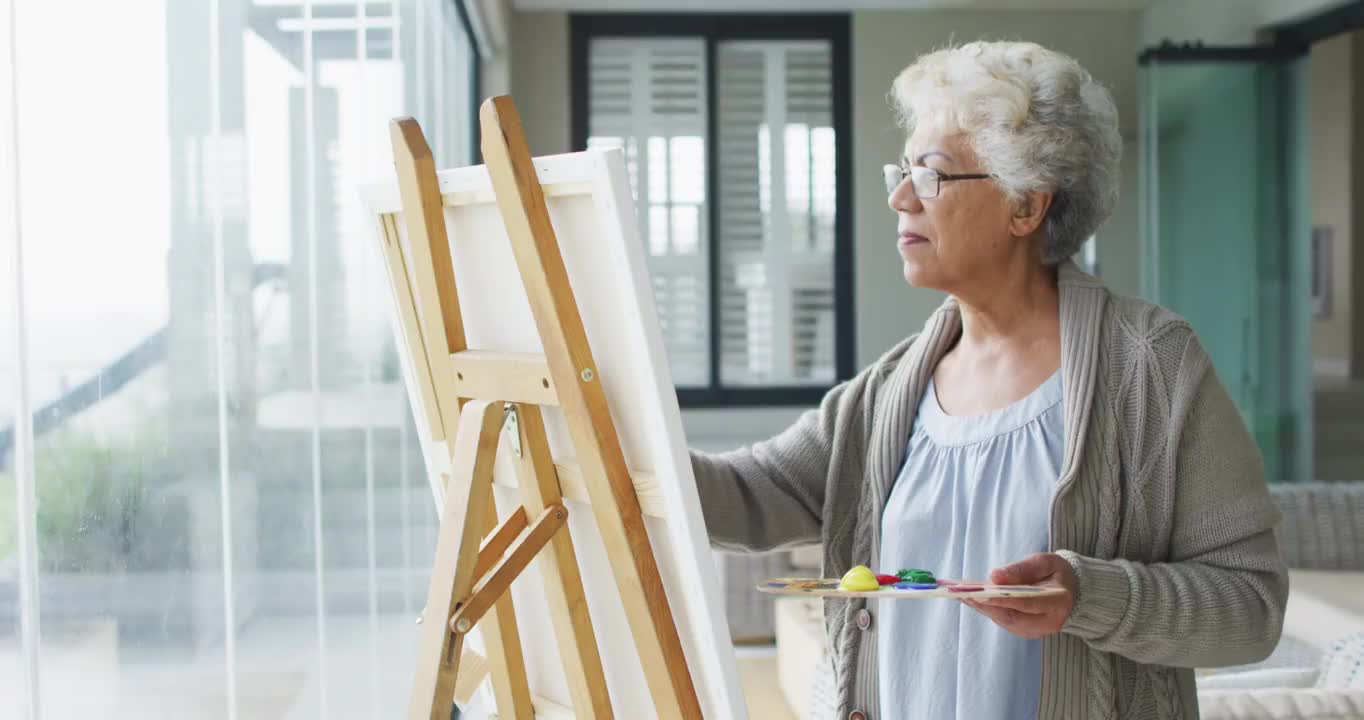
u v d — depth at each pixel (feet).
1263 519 4.28
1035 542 4.39
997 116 4.36
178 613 4.45
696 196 20.79
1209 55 18.16
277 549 5.98
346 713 7.69
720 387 20.85
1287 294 18.49
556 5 20.06
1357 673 7.16
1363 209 19.83
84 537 3.63
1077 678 4.34
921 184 4.49
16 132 3.24
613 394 3.67
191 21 4.66
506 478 4.31
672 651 3.66
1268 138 18.35
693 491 3.46
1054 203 4.61
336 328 7.72
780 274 20.90
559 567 4.07
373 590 8.87
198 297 4.73
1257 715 5.89
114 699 3.84
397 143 4.25
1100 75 20.90
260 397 5.68
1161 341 4.38
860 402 5.06
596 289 3.60
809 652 11.71
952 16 20.74
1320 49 19.81
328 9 7.48
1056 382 4.54
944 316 4.93
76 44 3.62
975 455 4.58
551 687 4.47
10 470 3.17
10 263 3.19
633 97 20.66
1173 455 4.30
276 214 6.08
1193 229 18.34
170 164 4.42
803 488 5.17
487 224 4.06
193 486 4.64
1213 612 4.10
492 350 4.18
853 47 20.71
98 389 3.75
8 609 3.15
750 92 20.77
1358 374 19.80
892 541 4.74
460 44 16.28
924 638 4.63
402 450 10.59
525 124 20.54
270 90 5.96
